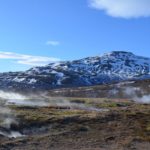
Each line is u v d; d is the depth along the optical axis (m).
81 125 58.91
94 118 62.56
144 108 84.94
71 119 61.62
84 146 48.28
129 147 48.22
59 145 48.56
